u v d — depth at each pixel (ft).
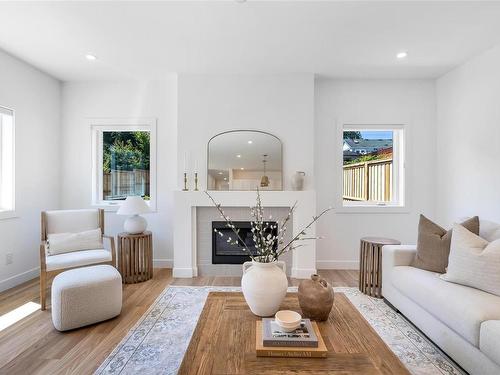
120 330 7.52
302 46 9.89
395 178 13.65
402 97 13.09
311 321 5.30
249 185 12.28
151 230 13.34
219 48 10.02
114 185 13.82
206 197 11.87
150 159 13.34
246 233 12.32
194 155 12.40
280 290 5.55
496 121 9.75
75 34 9.10
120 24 8.51
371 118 13.11
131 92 13.28
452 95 11.94
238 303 6.23
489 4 7.53
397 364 4.12
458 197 11.59
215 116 12.39
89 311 7.64
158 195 13.33
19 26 8.63
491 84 9.96
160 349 6.67
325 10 7.82
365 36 9.21
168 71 12.10
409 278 7.57
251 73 12.22
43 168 12.27
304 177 12.27
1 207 10.79
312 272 11.78
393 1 7.42
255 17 8.14
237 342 4.66
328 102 13.14
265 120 12.35
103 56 10.69
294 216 11.85
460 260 6.57
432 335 6.72
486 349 5.00
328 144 13.16
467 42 9.57
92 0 7.37
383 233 13.16
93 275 8.00
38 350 6.60
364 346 4.58
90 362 6.17
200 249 12.19
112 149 13.80
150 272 11.69
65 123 13.35
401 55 10.57
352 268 13.15
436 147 13.07
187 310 8.73
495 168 9.79
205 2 7.45
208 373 3.90
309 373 3.91
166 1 7.41
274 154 12.28
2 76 10.31
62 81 13.30
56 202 13.05
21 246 11.14
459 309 5.68
